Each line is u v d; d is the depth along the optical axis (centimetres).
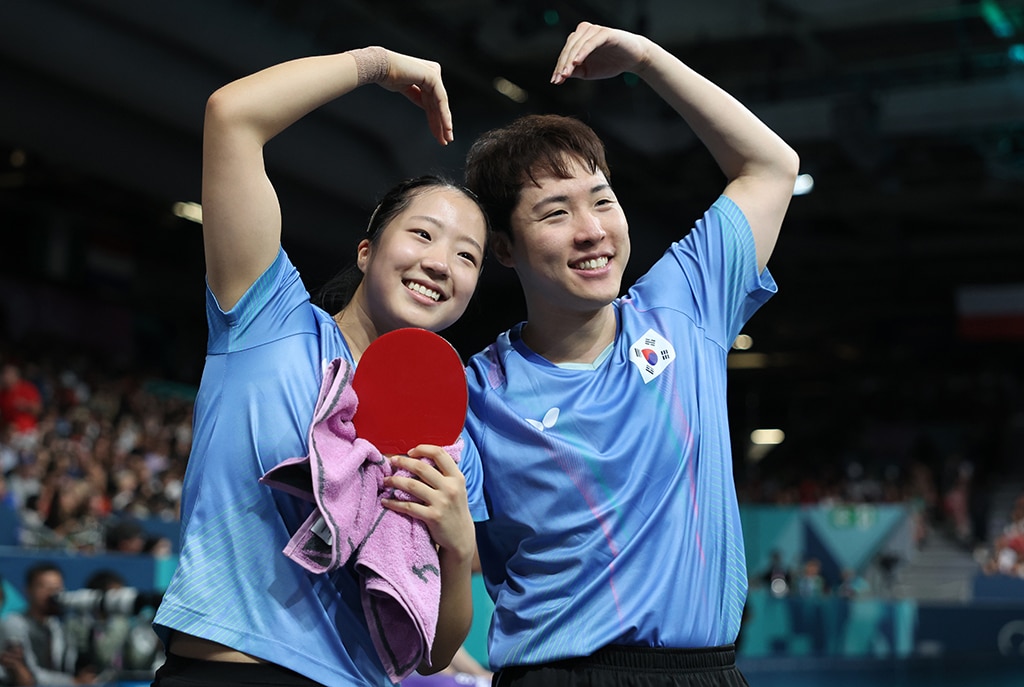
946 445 2811
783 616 1288
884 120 1552
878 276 2495
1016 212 2039
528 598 236
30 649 507
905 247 2245
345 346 222
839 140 1488
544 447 241
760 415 3338
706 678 233
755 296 277
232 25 1152
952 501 2223
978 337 2411
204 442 208
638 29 1238
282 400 206
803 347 3055
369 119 1401
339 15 1252
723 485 249
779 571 1563
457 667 394
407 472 206
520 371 252
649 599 231
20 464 1026
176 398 1928
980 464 2564
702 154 1655
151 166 1399
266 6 1193
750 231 273
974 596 1548
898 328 2967
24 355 1573
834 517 1689
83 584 617
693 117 278
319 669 196
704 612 236
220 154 206
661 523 238
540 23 1212
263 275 212
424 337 212
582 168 246
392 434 210
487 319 1955
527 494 241
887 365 3041
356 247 244
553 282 245
